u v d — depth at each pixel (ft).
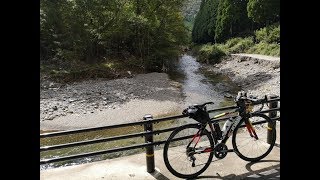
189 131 17.02
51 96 47.19
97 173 12.92
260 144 15.07
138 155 14.79
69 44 69.82
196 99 48.11
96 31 69.41
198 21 129.70
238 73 69.31
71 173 12.98
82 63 69.36
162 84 58.44
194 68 83.87
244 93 13.10
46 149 11.31
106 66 66.64
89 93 49.42
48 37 68.44
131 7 76.89
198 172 12.42
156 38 76.33
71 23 68.74
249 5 87.86
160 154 14.61
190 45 128.88
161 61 77.15
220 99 48.47
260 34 86.74
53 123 35.63
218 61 87.97
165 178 12.37
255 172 12.59
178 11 81.10
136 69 71.26
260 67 67.92
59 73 59.21
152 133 12.41
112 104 43.88
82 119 37.37
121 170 13.14
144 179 12.35
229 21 102.17
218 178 12.20
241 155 13.29
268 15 84.48
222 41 105.29
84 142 11.84
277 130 16.88
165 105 44.16
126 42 78.38
